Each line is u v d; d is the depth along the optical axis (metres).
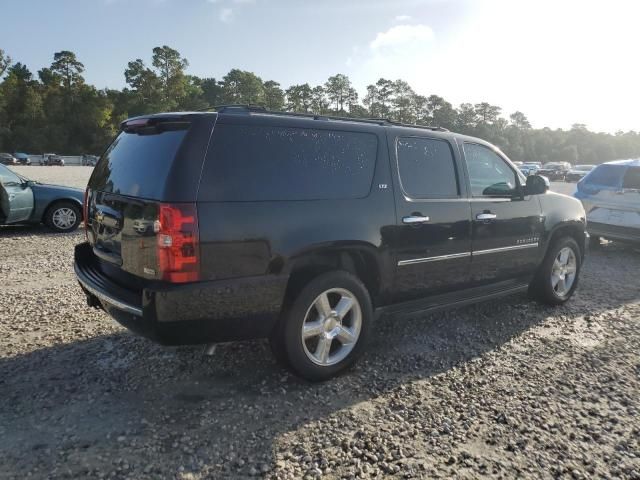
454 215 4.35
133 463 2.67
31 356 3.93
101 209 3.61
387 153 4.00
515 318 5.20
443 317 5.17
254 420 3.13
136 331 3.18
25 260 7.28
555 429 3.13
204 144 3.10
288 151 3.45
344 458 2.78
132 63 109.19
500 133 119.12
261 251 3.21
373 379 3.75
